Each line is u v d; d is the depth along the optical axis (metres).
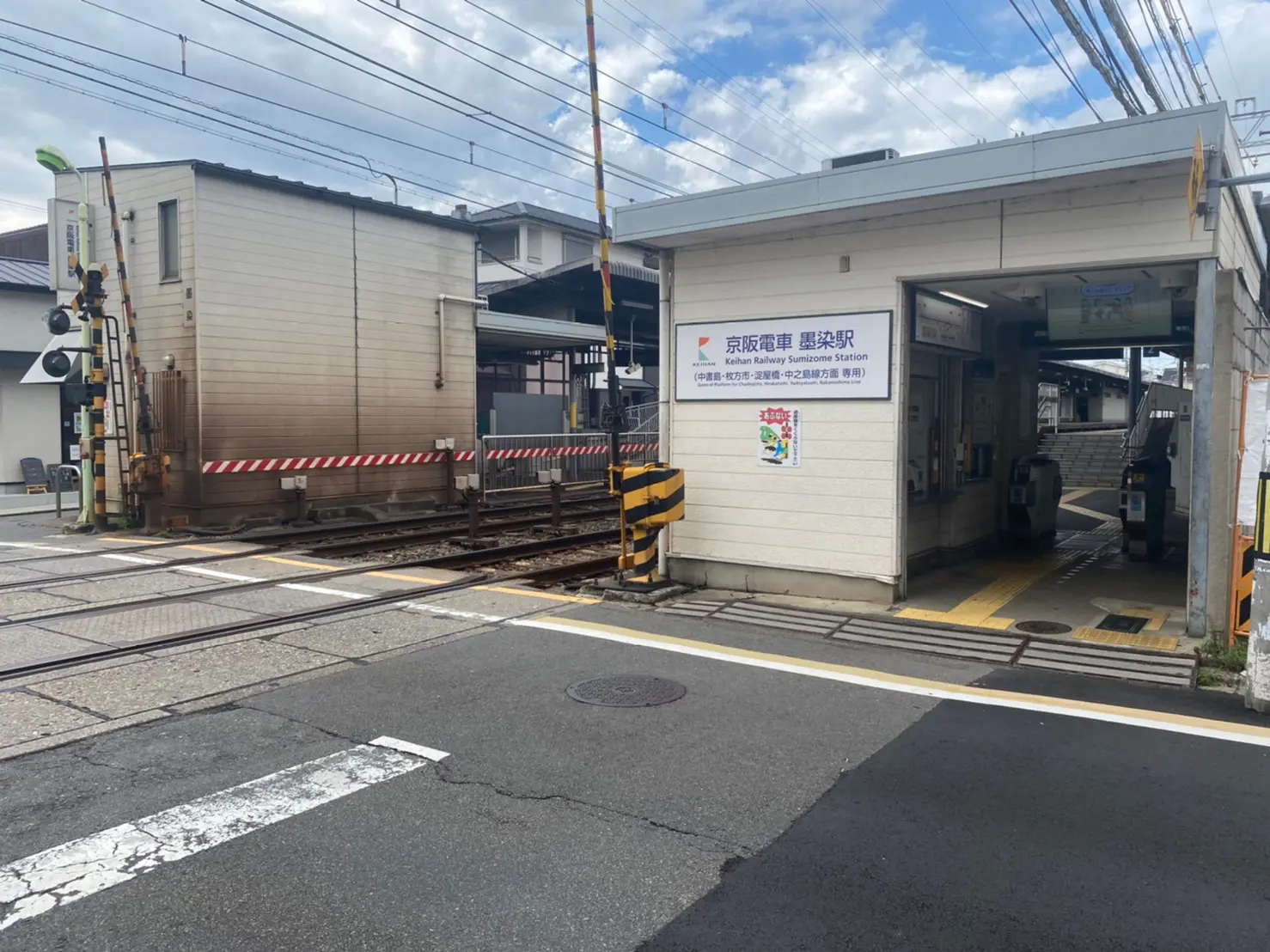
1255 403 6.48
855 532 8.60
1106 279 8.19
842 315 8.54
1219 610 7.25
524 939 3.17
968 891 3.48
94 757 4.77
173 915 3.31
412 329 17.09
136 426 14.85
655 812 4.16
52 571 10.36
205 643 7.08
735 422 9.22
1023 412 12.73
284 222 14.96
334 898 3.43
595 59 9.67
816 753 4.87
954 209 7.92
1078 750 4.90
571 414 28.34
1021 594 9.04
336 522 15.62
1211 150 6.43
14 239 30.30
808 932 3.21
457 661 6.60
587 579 10.64
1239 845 3.84
